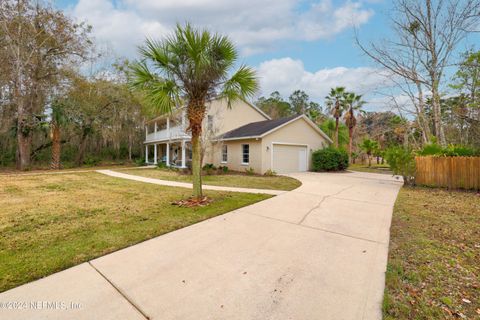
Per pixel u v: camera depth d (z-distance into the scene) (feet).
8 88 55.77
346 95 75.51
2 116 57.06
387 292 7.86
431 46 35.94
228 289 7.97
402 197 23.58
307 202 20.71
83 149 72.64
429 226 14.55
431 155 30.94
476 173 27.66
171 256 10.37
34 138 68.23
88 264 9.61
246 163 50.44
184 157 53.31
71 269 9.20
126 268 9.32
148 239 12.28
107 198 22.07
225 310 6.95
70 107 61.36
